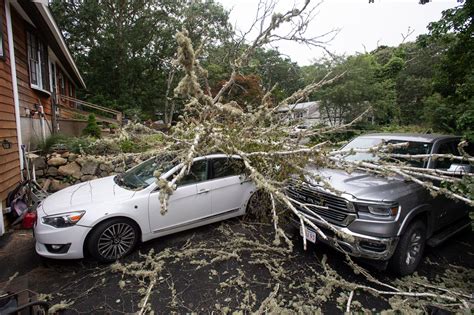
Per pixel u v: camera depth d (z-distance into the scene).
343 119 15.11
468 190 2.36
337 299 2.44
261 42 2.47
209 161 3.80
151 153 3.19
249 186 4.12
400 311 2.27
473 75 4.88
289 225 3.99
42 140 5.74
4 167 4.07
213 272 2.89
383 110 15.20
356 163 2.62
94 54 19.16
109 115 16.23
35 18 5.72
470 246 3.63
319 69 14.54
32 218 3.22
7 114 4.39
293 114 3.83
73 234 2.90
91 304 2.43
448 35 5.14
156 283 2.72
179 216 3.54
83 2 18.59
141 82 20.34
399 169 2.61
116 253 3.13
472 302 2.27
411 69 17.75
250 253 3.31
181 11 17.50
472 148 4.13
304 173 2.84
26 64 6.05
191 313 2.31
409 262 2.85
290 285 2.66
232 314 2.31
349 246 2.69
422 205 2.91
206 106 2.46
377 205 2.62
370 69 15.76
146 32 19.62
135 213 3.21
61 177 5.26
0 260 3.17
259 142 3.19
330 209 2.88
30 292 2.19
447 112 6.24
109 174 5.50
